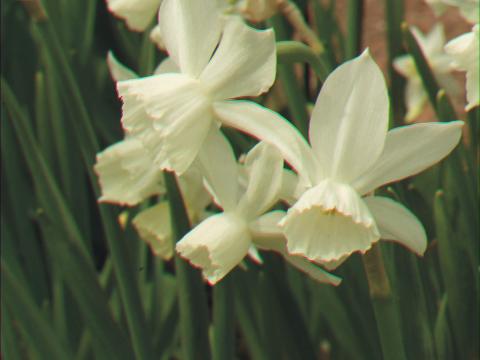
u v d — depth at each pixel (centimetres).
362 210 64
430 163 65
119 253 77
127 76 75
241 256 67
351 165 64
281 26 81
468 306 77
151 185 75
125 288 77
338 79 64
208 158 67
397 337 66
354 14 87
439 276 79
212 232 67
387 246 73
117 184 76
